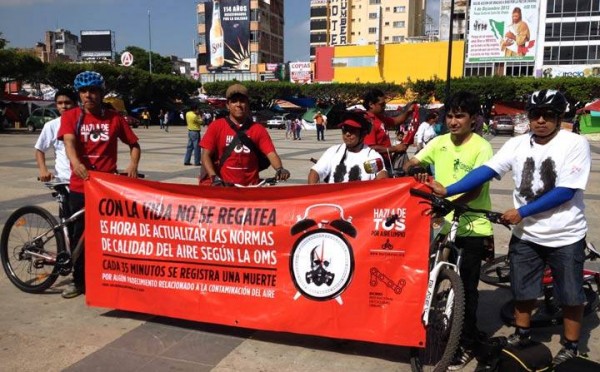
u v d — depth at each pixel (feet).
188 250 12.48
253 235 11.90
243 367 10.91
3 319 13.23
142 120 136.46
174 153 55.88
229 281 12.19
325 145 75.15
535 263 10.84
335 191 11.41
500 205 28.73
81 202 14.44
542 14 197.57
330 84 181.78
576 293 10.43
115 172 14.87
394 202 10.91
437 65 187.93
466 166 11.68
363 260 11.12
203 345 11.91
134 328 12.77
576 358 9.95
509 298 15.29
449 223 11.44
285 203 11.76
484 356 10.85
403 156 18.42
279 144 77.00
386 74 194.70
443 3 246.06
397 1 342.85
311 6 369.50
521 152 10.64
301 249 11.57
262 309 11.94
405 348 11.81
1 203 26.68
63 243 14.73
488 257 11.85
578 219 10.41
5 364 10.91
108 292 13.33
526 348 10.38
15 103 115.44
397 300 10.88
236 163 14.48
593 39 193.26
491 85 154.81
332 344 11.98
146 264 12.89
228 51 291.99
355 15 356.18
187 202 12.53
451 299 10.51
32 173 38.11
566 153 10.03
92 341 12.04
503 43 199.82
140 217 12.85
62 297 14.78
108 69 139.74
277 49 352.28
